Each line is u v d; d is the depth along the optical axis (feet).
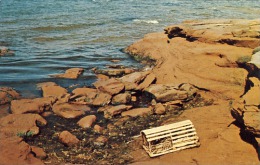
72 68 65.00
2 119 41.81
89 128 41.63
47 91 52.70
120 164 33.14
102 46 86.79
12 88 54.90
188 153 34.01
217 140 35.58
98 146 37.14
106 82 55.21
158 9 154.92
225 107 43.88
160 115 44.91
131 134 39.91
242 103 37.19
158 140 34.99
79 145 37.40
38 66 67.56
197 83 52.54
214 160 32.22
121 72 63.72
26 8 144.05
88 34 100.07
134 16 133.28
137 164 32.76
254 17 127.34
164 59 67.82
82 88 53.78
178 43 72.33
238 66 52.19
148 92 50.90
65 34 99.35
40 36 95.76
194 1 188.55
